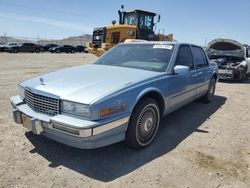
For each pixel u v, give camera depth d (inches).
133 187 116.8
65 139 129.3
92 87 137.0
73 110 127.3
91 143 125.6
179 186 119.2
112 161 138.9
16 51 1493.6
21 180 118.1
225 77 438.3
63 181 119.0
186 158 145.3
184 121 210.8
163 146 160.1
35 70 526.6
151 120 158.9
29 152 143.9
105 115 127.0
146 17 642.8
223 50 475.8
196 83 218.8
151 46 200.8
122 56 200.5
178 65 185.2
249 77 489.1
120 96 133.7
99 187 115.8
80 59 978.7
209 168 135.5
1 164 130.3
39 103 139.6
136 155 146.8
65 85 141.1
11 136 163.2
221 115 232.4
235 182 124.1
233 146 164.4
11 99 163.2
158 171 130.7
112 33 616.1
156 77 162.4
